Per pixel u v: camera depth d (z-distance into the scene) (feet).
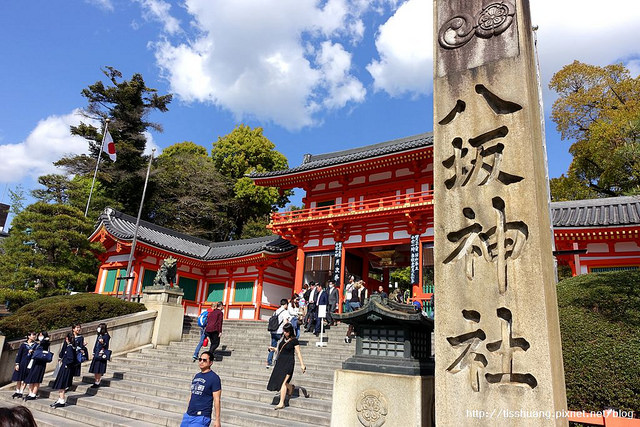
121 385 36.88
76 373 34.76
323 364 39.37
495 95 15.12
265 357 43.93
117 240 82.48
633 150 25.54
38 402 34.22
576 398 20.26
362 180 83.41
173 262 57.67
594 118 106.73
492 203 14.43
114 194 120.47
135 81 126.11
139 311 54.49
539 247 13.12
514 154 14.35
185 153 145.69
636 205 55.06
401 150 72.59
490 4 16.25
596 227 50.78
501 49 15.57
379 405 16.56
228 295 92.99
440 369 13.92
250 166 147.43
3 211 136.05
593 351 20.79
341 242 78.95
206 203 133.39
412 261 69.51
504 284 13.42
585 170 103.91
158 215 134.62
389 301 19.10
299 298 63.46
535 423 11.81
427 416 16.14
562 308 24.07
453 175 15.53
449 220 15.20
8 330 44.62
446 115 16.17
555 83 113.91
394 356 17.95
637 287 23.12
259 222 142.82
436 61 17.11
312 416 25.76
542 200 14.85
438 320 14.42
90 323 47.01
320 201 88.38
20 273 64.23
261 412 27.94
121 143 120.37
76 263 73.51
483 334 13.44
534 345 12.42
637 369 19.30
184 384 35.53
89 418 29.27
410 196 75.36
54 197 95.50
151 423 27.66
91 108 123.75
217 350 49.29
